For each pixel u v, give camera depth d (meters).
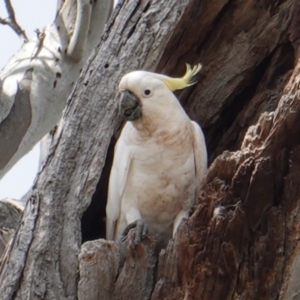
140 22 11.37
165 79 11.06
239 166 9.56
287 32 11.78
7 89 13.11
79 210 10.65
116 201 10.97
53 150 10.90
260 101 11.91
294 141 9.58
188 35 11.73
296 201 9.73
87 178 10.75
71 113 11.03
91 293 9.94
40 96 13.12
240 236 9.54
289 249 9.80
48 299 10.15
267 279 9.80
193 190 11.00
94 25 13.51
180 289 9.83
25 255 10.34
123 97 10.73
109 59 11.23
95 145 10.88
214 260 9.59
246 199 9.59
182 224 9.77
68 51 13.37
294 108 9.42
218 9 11.65
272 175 9.59
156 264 10.18
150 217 11.15
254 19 11.79
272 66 11.91
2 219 13.25
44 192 10.67
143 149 10.86
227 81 12.00
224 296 9.75
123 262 10.41
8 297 10.15
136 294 10.09
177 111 10.89
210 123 12.20
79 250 10.43
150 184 10.91
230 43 11.90
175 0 11.44
